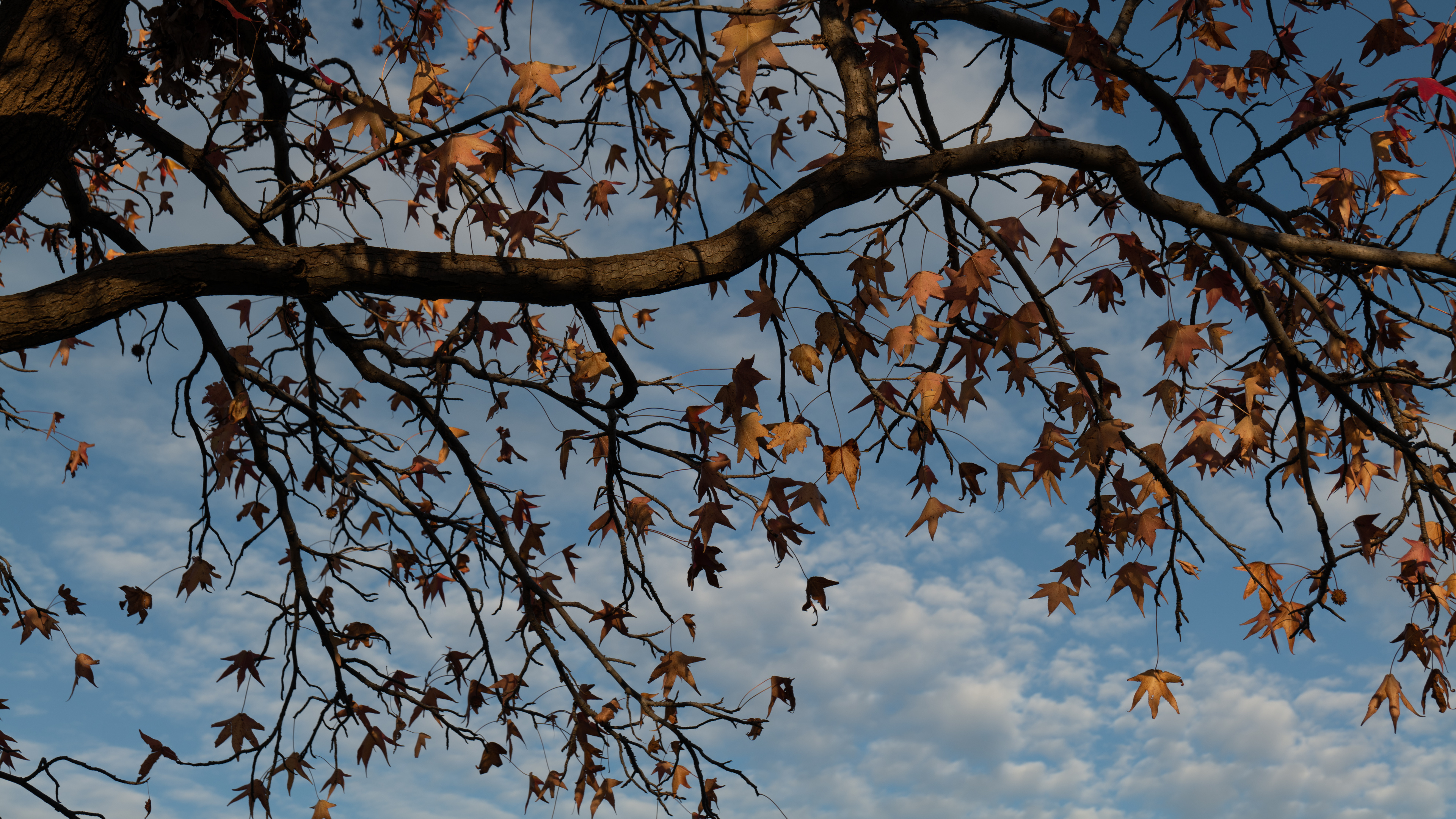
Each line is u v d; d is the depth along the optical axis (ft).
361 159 8.30
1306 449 10.76
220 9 9.10
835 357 8.62
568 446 10.77
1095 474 8.73
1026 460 8.66
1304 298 11.22
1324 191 11.82
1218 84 11.85
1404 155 10.47
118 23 8.47
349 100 10.51
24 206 8.34
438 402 12.53
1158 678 8.64
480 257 8.19
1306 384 11.68
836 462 8.49
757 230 8.67
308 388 13.17
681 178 9.91
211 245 8.02
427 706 12.59
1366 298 11.07
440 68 11.95
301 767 12.12
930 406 8.05
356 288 8.03
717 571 9.29
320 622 12.78
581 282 8.20
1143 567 8.95
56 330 7.48
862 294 8.92
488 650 12.91
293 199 9.27
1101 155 10.10
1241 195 12.16
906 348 7.91
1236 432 10.10
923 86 11.10
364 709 12.57
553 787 13.04
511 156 8.11
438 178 7.09
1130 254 9.30
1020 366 8.30
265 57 11.34
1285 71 11.80
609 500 11.20
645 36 10.00
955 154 9.64
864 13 12.51
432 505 14.16
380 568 13.41
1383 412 12.20
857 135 9.64
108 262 7.88
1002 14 10.98
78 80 8.18
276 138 12.28
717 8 7.07
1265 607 10.53
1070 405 9.76
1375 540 10.12
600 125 6.86
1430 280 10.32
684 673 11.38
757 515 8.45
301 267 7.86
